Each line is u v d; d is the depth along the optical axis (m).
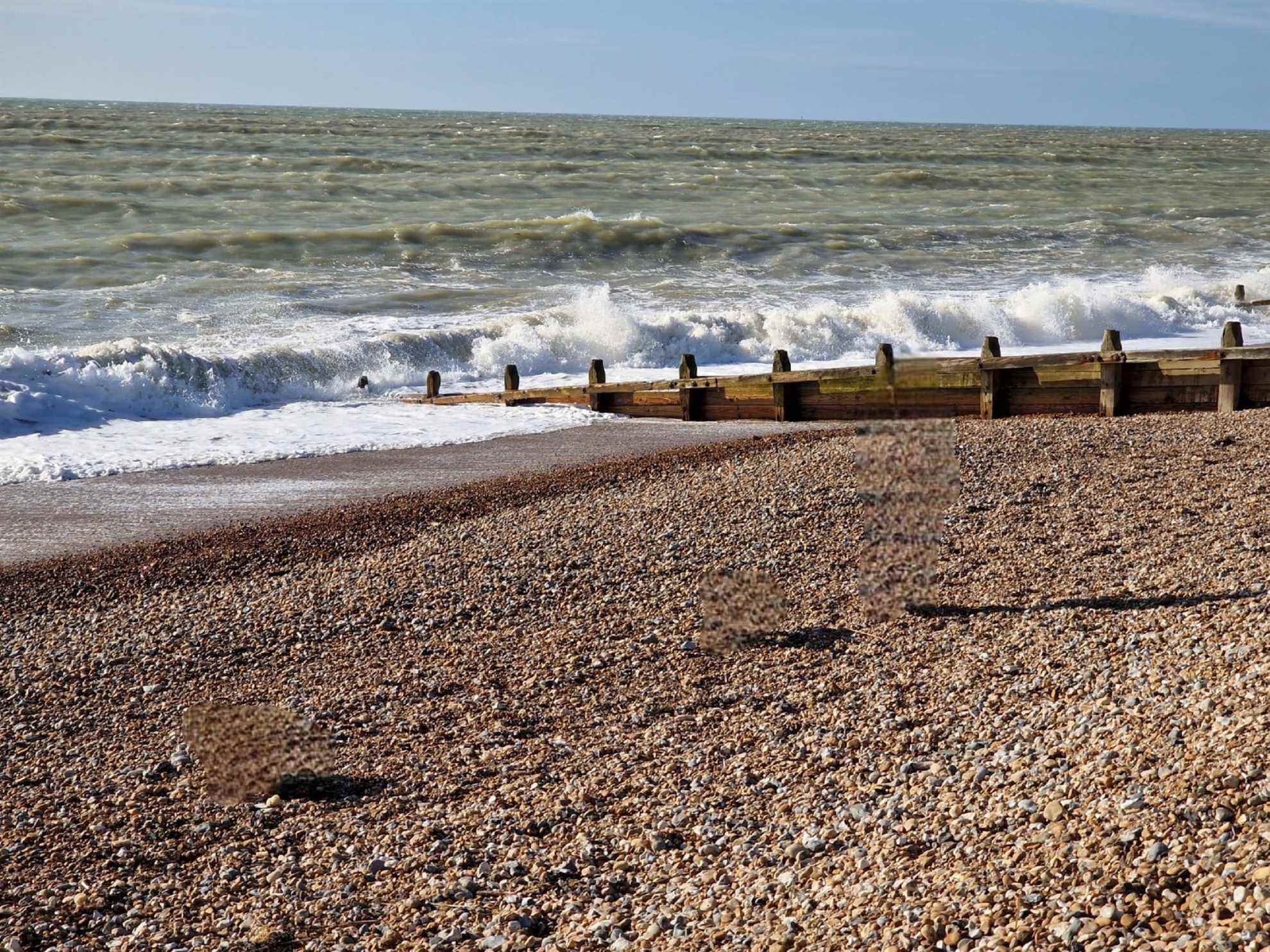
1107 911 3.94
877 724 6.46
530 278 32.81
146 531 11.86
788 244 38.72
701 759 6.39
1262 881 3.79
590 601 9.06
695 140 107.00
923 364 7.71
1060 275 33.78
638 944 4.69
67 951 5.16
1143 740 5.27
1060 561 8.84
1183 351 14.52
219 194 48.03
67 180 49.06
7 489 13.70
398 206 47.16
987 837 4.79
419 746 6.96
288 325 24.83
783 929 4.53
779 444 14.59
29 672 8.28
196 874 5.77
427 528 11.51
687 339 24.09
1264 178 78.50
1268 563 8.00
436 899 5.33
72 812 6.40
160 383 19.06
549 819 5.93
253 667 8.27
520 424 17.86
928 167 79.62
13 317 24.98
